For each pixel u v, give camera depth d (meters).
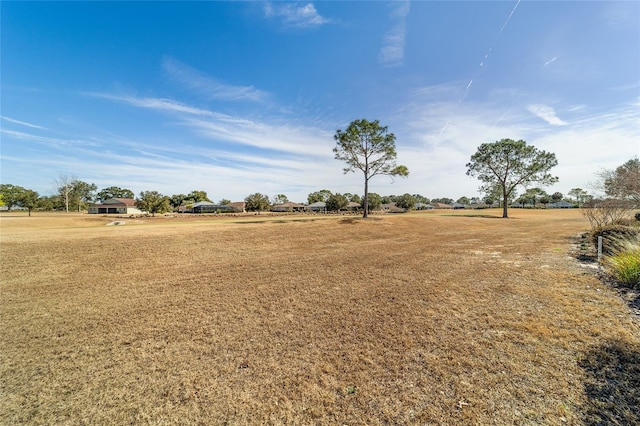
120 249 10.10
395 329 4.17
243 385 2.93
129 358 3.52
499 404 2.50
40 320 4.74
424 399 2.62
